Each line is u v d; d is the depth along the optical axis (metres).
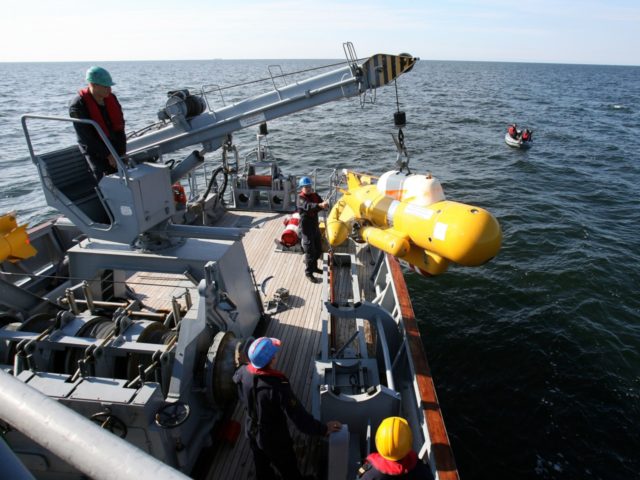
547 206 16.00
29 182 17.75
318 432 2.88
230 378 3.44
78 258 4.11
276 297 5.93
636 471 5.96
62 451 0.73
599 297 10.00
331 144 26.83
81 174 4.31
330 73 5.85
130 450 0.69
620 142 29.05
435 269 4.72
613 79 141.25
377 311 4.73
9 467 0.65
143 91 69.38
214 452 3.71
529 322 9.02
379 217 5.19
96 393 2.85
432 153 24.58
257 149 9.75
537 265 11.30
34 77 130.00
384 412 3.68
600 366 7.86
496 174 20.39
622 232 13.75
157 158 6.64
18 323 3.57
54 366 3.30
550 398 7.14
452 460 3.36
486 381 7.50
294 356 4.92
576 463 6.06
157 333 3.58
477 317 9.20
